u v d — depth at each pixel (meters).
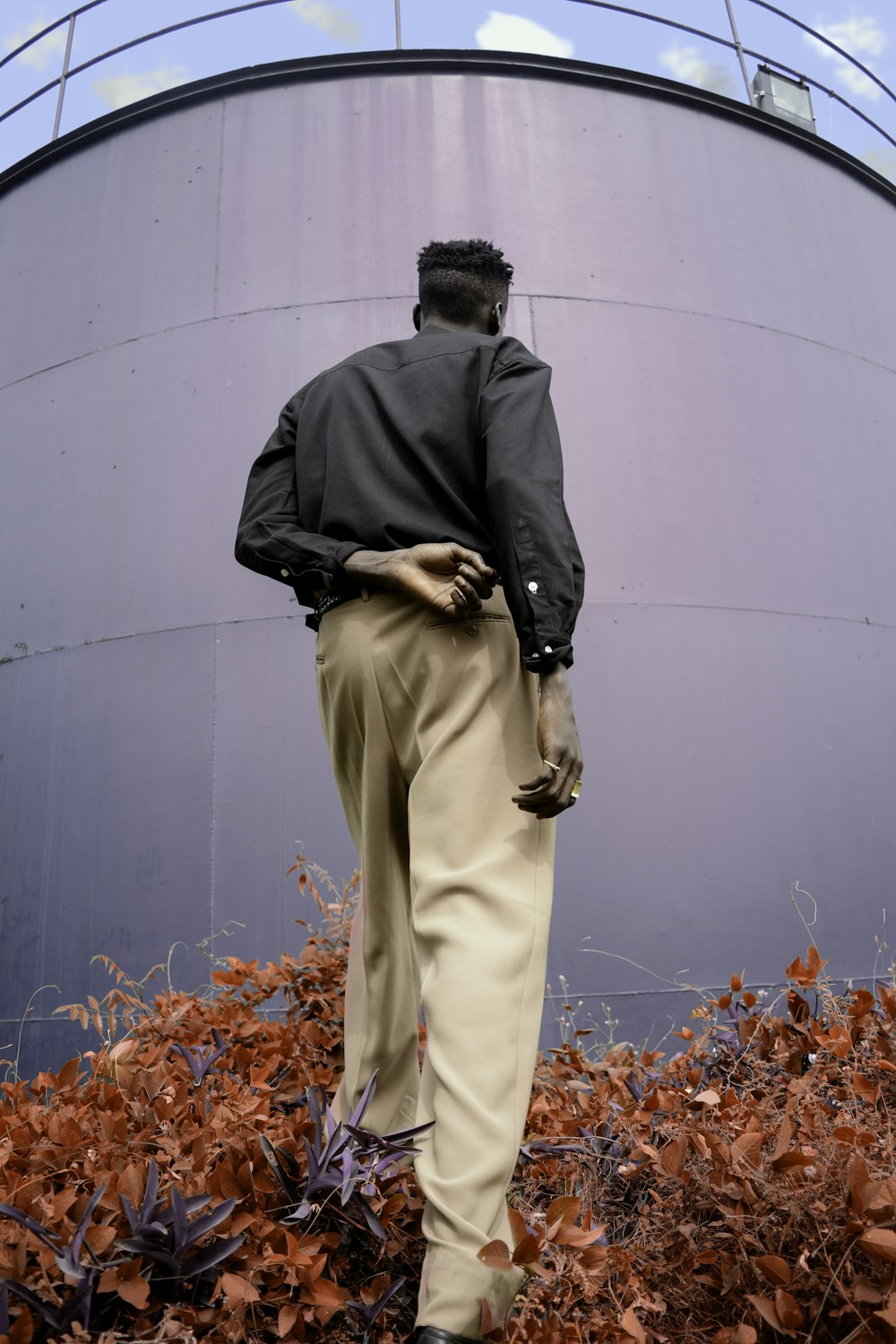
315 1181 1.13
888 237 5.31
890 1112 1.34
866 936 3.69
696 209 4.53
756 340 4.42
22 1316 0.91
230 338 4.18
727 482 4.09
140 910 3.60
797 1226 1.09
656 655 3.75
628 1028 3.34
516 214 4.26
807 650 3.99
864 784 3.91
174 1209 1.00
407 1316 1.15
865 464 4.50
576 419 3.98
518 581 1.20
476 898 1.17
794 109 5.37
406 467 1.38
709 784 3.66
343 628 1.35
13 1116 1.38
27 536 4.31
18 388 4.60
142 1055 1.75
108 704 3.88
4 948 3.79
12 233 4.98
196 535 3.94
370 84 4.48
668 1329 1.12
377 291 4.14
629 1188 1.39
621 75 4.61
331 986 2.26
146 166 4.64
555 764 1.17
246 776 3.63
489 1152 1.05
